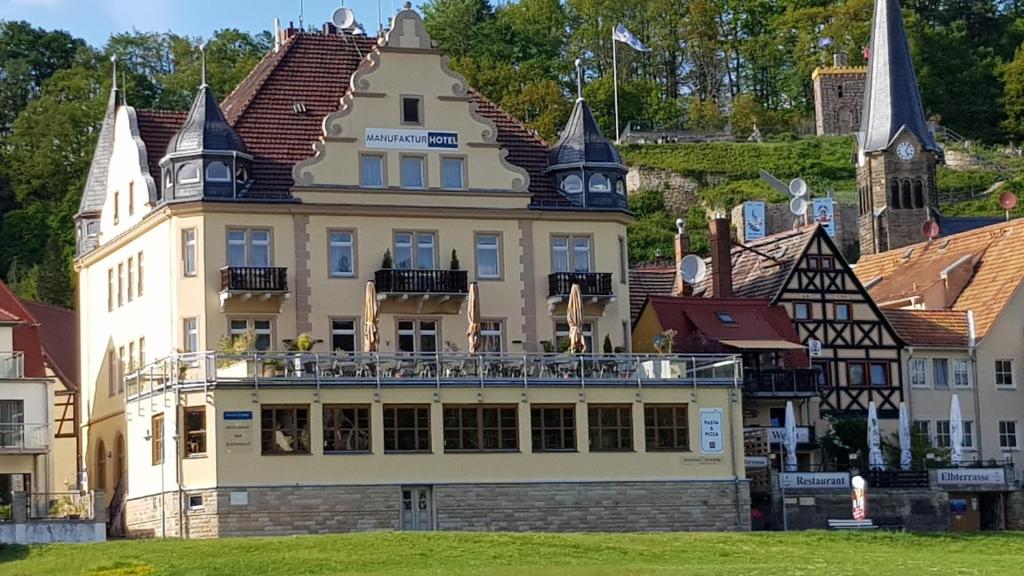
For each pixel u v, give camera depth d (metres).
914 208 140.75
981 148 185.25
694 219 158.75
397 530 66.62
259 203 73.19
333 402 67.44
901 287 102.38
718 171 167.62
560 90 186.50
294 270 73.56
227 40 171.88
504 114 80.25
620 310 78.00
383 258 74.81
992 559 62.31
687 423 72.00
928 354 90.88
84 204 86.50
